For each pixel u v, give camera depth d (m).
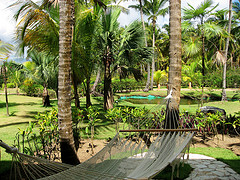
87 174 2.09
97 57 8.97
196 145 5.04
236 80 20.92
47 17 5.09
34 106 10.82
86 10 7.38
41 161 2.32
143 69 31.25
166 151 2.67
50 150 4.03
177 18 4.27
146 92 20.61
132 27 9.19
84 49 7.62
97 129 6.37
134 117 5.73
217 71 15.34
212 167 3.75
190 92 18.78
